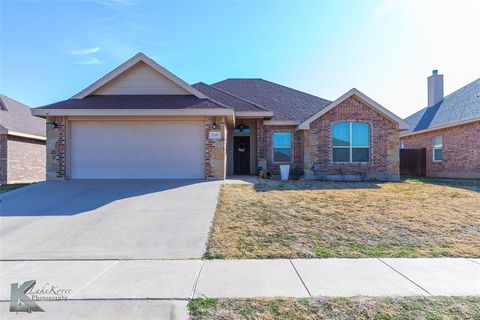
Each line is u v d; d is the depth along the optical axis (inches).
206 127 505.7
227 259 201.9
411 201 361.7
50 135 499.2
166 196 374.9
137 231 257.0
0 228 264.7
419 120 924.0
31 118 850.8
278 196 381.1
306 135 596.1
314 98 781.3
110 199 361.7
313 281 167.0
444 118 793.6
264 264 193.3
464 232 253.8
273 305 140.4
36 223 277.6
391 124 597.3
